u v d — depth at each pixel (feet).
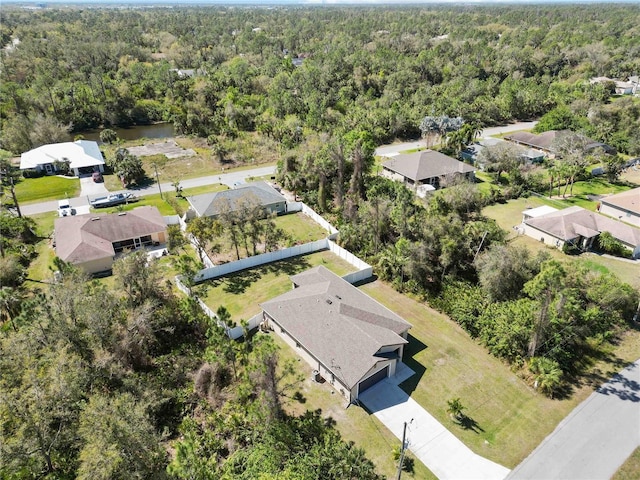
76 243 149.28
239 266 151.33
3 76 366.22
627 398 100.83
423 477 82.69
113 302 105.60
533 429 93.09
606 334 117.70
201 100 357.61
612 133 280.10
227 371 105.19
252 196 165.58
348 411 96.53
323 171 196.65
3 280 137.39
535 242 170.19
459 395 101.40
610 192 215.10
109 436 73.10
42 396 77.77
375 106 337.93
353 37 600.80
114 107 349.61
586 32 631.56
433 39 629.51
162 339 115.65
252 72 413.59
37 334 95.76
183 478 73.20
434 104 328.49
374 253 156.25
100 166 241.55
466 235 141.79
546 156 260.21
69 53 428.56
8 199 203.82
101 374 93.35
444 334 121.29
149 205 199.93
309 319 112.37
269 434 84.48
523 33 605.31
